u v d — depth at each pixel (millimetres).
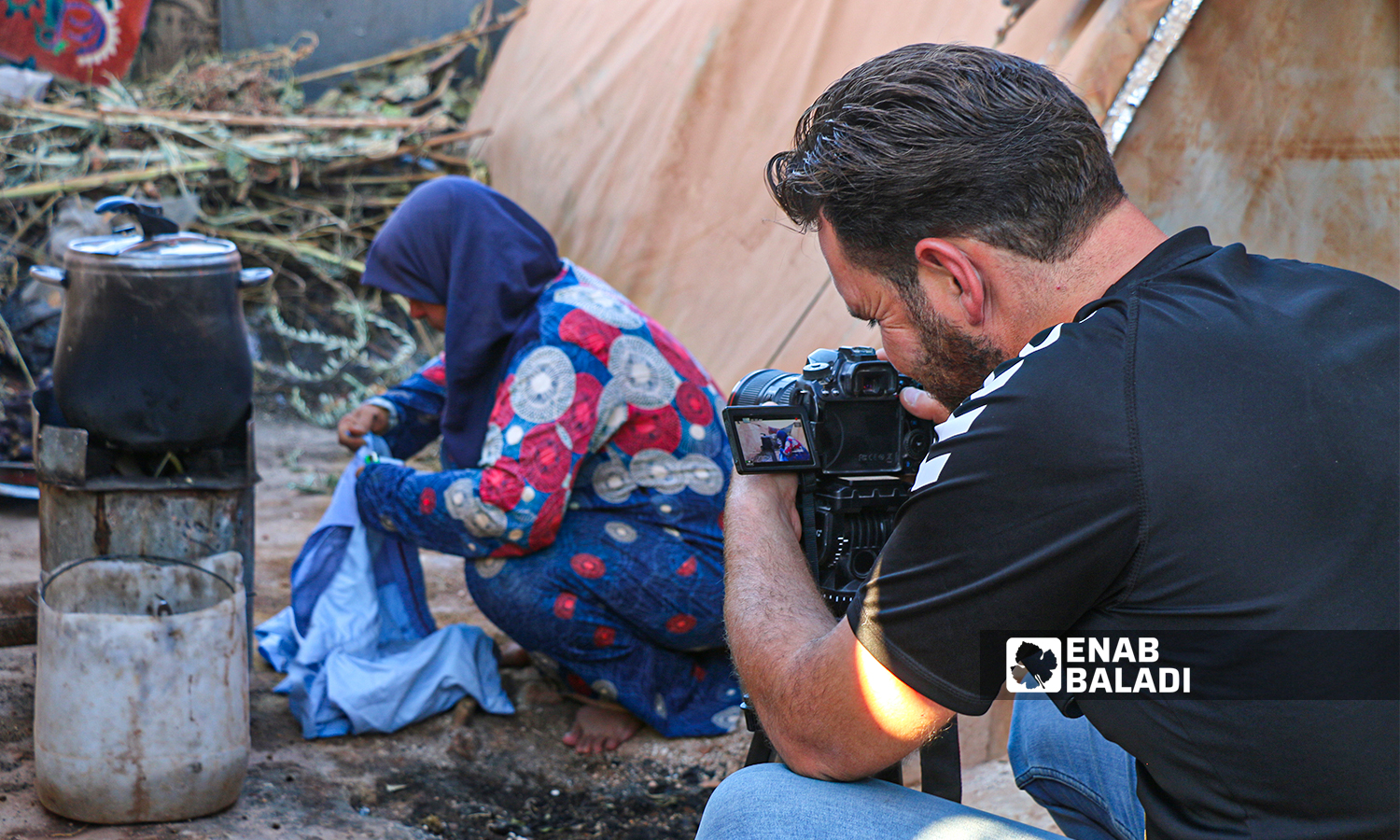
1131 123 2590
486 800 2297
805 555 1372
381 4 7172
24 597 2836
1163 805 1066
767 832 1154
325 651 2539
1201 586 938
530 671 2852
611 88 5500
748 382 1522
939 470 1034
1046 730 1535
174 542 2277
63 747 1928
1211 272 1039
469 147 6828
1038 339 1040
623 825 2250
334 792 2225
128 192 5590
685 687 2615
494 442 2402
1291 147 2611
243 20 6906
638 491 2541
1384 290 1023
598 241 5094
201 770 1987
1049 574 980
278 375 5602
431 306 2654
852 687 1093
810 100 4195
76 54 6457
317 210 6117
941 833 1131
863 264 1152
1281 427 930
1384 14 2496
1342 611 913
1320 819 955
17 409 3963
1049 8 2941
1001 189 1062
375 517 2520
